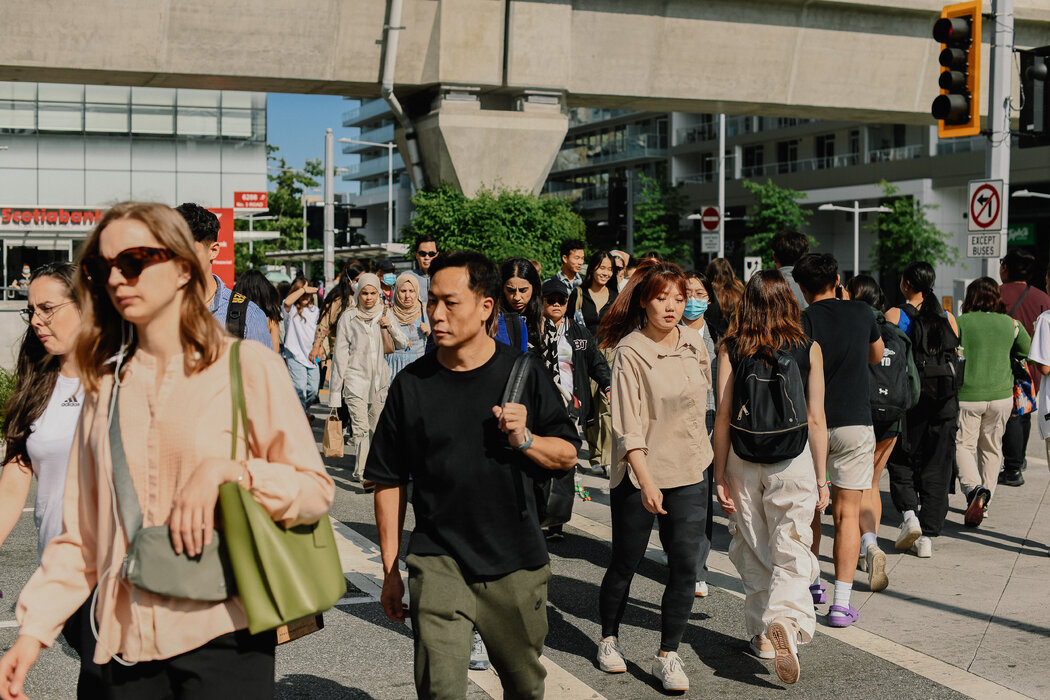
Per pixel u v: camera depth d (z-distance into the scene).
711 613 6.16
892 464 7.71
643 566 7.26
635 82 20.88
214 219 5.22
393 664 5.26
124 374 2.69
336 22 18.78
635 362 5.02
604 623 5.24
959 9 11.28
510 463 3.53
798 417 5.11
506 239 19.98
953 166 52.31
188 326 2.64
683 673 4.93
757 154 66.75
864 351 6.00
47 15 17.39
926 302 7.71
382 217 117.25
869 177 56.94
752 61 21.45
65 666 5.18
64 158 47.59
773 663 5.34
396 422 3.62
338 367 9.86
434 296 3.54
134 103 48.25
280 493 2.56
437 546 3.55
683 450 5.04
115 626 2.62
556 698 4.82
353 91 20.14
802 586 5.06
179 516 2.52
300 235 66.00
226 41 18.33
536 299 7.05
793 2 21.23
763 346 5.19
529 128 20.23
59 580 2.74
